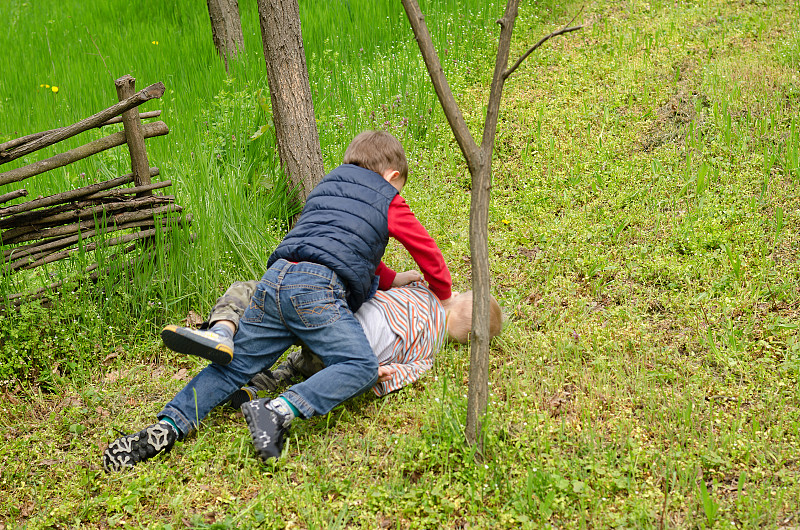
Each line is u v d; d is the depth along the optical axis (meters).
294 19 4.09
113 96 6.25
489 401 2.71
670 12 7.10
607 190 4.36
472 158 2.37
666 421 2.62
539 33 6.97
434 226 4.24
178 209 3.61
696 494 2.24
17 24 9.38
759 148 4.43
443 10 7.22
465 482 2.39
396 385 2.86
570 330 3.20
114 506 2.37
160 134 3.57
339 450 2.62
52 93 6.42
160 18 8.74
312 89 5.72
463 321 3.10
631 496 2.26
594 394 2.82
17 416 2.95
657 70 5.71
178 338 2.49
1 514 2.42
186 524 2.33
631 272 3.65
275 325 2.70
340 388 2.61
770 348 2.97
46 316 3.23
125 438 2.59
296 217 4.37
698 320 3.22
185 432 2.66
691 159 4.51
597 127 5.13
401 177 2.94
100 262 3.41
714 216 3.93
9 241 3.25
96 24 8.77
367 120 5.31
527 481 2.28
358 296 2.79
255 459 2.57
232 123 4.94
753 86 5.13
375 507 2.31
